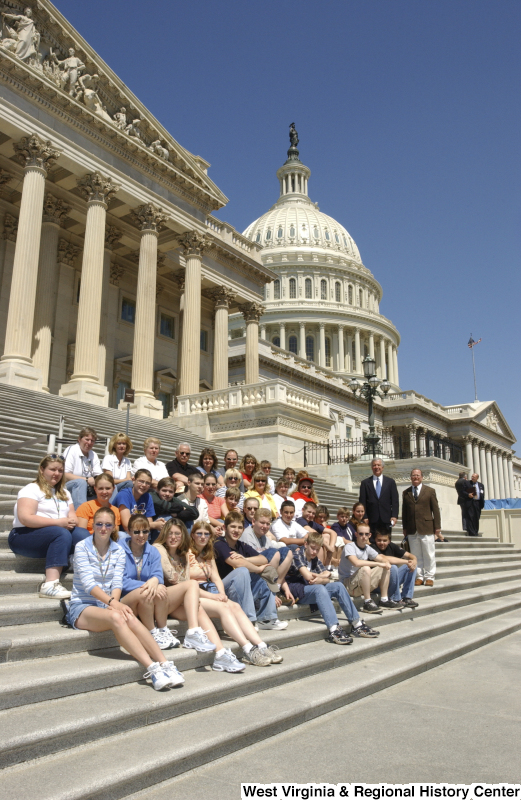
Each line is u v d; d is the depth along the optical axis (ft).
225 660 19.35
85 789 11.57
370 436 76.18
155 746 13.84
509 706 19.65
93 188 81.76
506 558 61.87
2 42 72.74
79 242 100.27
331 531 33.17
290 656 22.06
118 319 105.70
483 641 30.12
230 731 15.01
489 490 272.72
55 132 76.59
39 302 84.48
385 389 77.46
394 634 27.48
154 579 19.85
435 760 14.90
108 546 19.93
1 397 53.78
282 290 318.86
